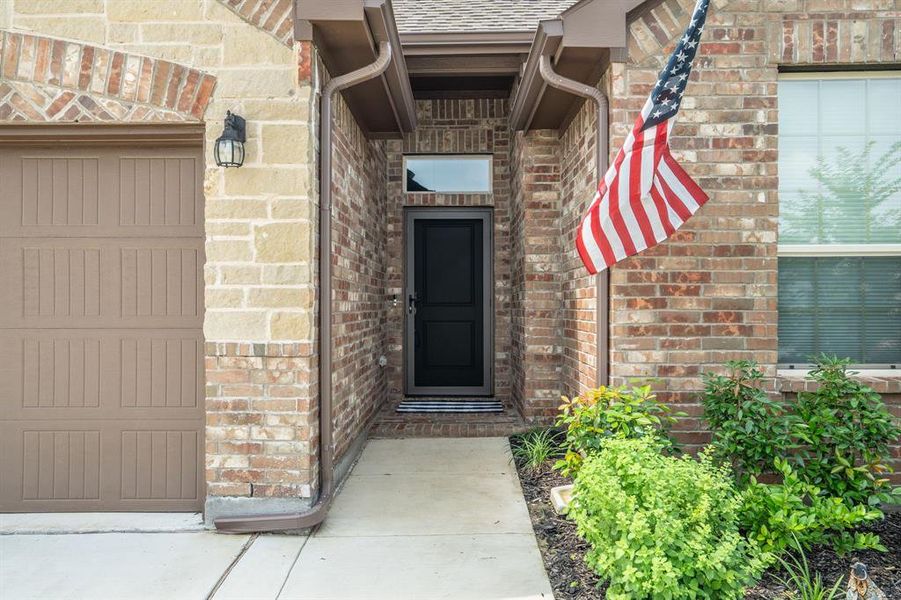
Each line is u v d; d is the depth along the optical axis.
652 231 3.44
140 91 3.42
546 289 5.59
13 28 3.42
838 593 2.54
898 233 3.91
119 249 3.59
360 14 3.38
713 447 3.24
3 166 3.57
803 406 3.41
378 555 3.04
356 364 4.82
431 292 6.93
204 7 3.43
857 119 3.91
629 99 3.78
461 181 6.84
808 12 3.76
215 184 3.42
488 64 5.51
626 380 3.77
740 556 2.34
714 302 3.77
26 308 3.59
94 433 3.60
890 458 3.52
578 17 3.67
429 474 4.29
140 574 2.86
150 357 3.60
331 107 3.70
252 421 3.41
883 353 3.94
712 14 3.76
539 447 4.40
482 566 2.91
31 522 3.45
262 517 3.29
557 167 5.58
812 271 3.94
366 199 5.36
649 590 2.17
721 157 3.76
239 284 3.41
